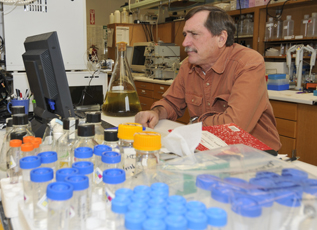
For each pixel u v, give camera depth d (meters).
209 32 1.50
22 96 1.57
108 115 1.59
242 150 0.70
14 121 0.83
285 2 3.40
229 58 1.55
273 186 0.50
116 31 5.06
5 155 0.88
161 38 5.36
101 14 6.09
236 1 3.90
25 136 0.79
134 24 5.21
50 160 0.61
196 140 0.78
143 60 4.68
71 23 1.90
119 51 1.56
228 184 0.51
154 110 1.67
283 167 0.59
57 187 0.46
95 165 0.65
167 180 0.57
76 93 1.84
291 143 2.61
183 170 0.59
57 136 0.86
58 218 0.47
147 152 0.63
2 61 1.94
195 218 0.42
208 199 0.51
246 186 0.50
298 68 2.99
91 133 0.69
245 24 3.97
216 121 1.34
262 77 1.45
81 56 1.95
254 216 0.46
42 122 1.13
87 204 0.54
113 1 6.14
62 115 1.11
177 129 0.78
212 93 1.62
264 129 1.57
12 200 0.63
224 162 0.62
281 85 2.97
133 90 1.60
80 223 0.49
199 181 0.53
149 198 0.47
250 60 1.46
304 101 2.42
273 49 3.68
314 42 3.43
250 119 1.36
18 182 0.71
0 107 1.58
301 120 2.53
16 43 1.79
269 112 1.56
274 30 3.72
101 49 5.52
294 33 3.79
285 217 0.47
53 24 1.86
